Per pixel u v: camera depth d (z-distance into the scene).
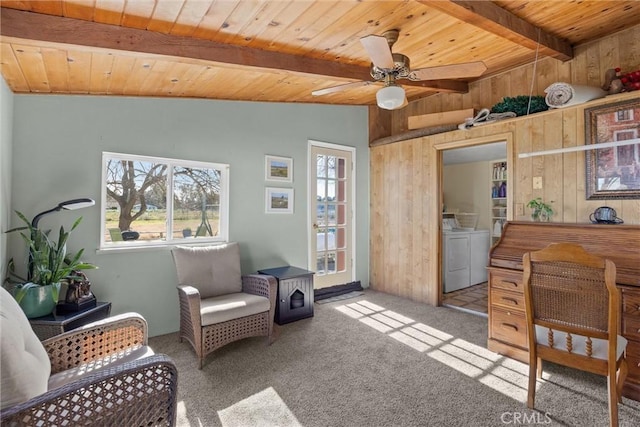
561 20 2.71
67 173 2.74
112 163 2.98
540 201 3.19
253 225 3.81
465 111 3.96
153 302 3.13
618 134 2.74
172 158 3.24
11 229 2.45
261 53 2.49
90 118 2.83
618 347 1.85
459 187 6.43
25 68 2.18
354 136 4.88
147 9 1.77
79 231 2.79
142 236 3.13
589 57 3.16
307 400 2.10
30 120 2.60
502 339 2.72
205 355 2.63
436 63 3.26
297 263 4.22
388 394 2.17
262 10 1.92
